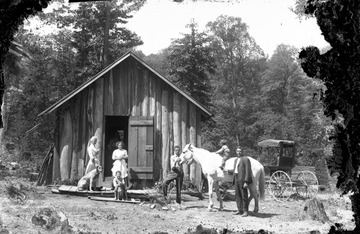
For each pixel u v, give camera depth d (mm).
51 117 33500
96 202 13883
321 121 41938
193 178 17547
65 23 40375
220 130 54625
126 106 18000
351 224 10062
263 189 13367
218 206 14539
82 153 17734
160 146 17859
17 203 10719
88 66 40438
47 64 37281
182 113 18109
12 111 33188
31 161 28859
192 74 39344
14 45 16359
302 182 17625
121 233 9031
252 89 76812
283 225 10695
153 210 12797
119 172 14648
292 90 67250
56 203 12523
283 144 18109
